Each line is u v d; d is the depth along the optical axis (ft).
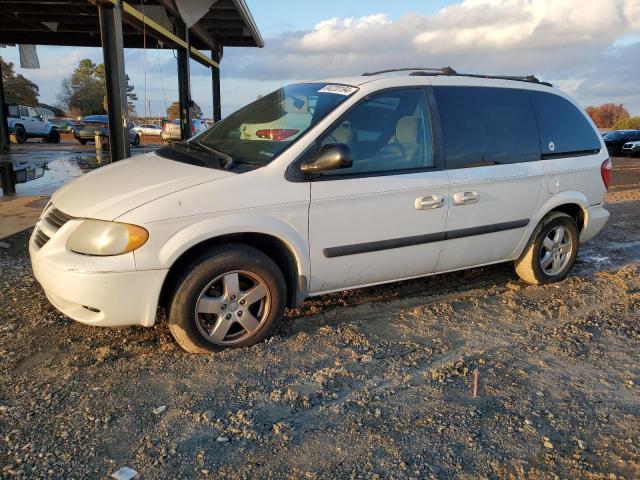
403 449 8.46
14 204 26.84
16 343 11.71
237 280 11.23
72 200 11.22
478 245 14.62
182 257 11.04
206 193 10.68
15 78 228.63
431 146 13.47
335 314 13.96
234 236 11.36
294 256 11.83
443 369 11.03
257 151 12.07
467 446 8.60
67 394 9.71
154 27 34.06
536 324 13.65
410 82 13.47
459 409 9.62
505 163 14.65
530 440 8.82
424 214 13.23
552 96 16.22
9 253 18.22
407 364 11.22
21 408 9.23
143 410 9.27
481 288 16.34
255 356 11.28
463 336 12.79
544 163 15.46
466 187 13.80
